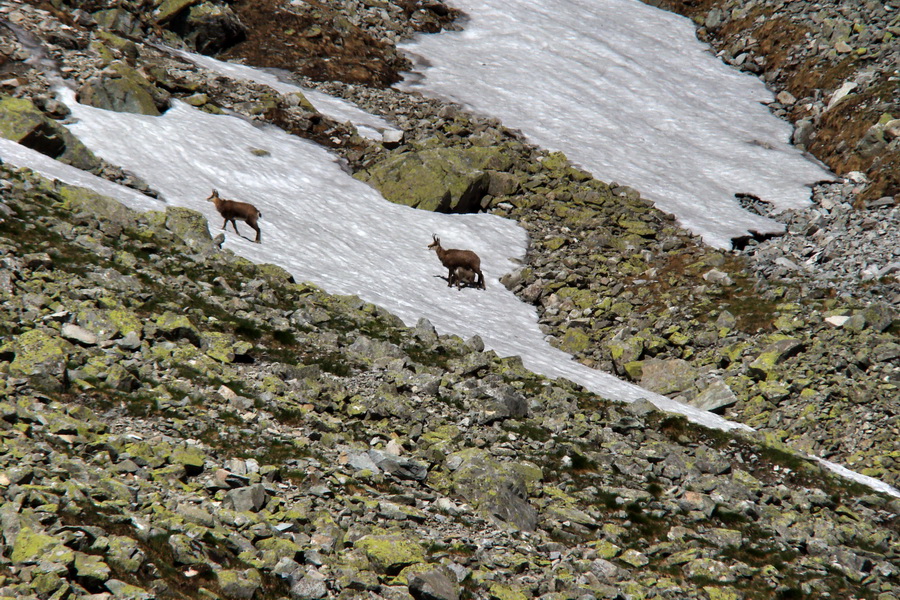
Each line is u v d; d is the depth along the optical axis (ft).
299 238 318.04
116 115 343.26
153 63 411.13
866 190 436.76
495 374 244.22
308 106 439.22
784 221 435.53
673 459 223.92
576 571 155.63
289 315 237.66
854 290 343.67
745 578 177.06
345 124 446.19
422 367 232.94
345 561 127.65
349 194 385.09
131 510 118.11
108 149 314.35
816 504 224.94
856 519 220.64
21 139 275.18
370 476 166.71
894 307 327.88
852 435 267.59
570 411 238.07
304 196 362.94
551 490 191.42
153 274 225.76
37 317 177.47
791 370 298.76
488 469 181.27
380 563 128.57
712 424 261.44
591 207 435.53
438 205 401.29
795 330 322.55
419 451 185.37
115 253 226.58
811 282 354.95
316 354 220.23
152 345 189.98
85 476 123.65
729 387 291.79
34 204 233.35
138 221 255.70
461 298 333.01
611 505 195.00
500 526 164.04
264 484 146.30
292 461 160.86
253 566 117.29
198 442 155.84
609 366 309.42
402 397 209.97
